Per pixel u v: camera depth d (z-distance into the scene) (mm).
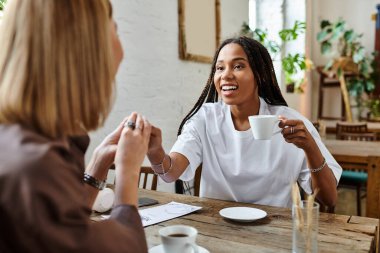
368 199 2258
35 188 448
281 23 5062
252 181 1392
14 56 538
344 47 5297
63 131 564
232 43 1372
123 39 2408
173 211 1206
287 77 4855
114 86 640
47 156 474
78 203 489
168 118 2926
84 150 681
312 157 1174
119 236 541
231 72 1345
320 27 5617
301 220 811
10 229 450
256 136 1086
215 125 1463
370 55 5480
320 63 5828
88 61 565
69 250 468
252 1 5012
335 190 1266
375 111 5258
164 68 2844
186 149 1409
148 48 2650
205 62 3396
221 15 3805
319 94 5652
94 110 589
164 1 2793
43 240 449
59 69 537
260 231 1018
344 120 5543
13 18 548
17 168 455
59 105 544
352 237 955
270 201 1387
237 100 1354
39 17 534
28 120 535
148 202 1311
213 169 1445
